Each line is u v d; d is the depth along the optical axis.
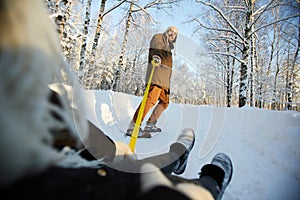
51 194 0.27
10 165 0.23
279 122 2.74
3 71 0.24
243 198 1.42
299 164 1.82
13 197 0.23
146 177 0.43
